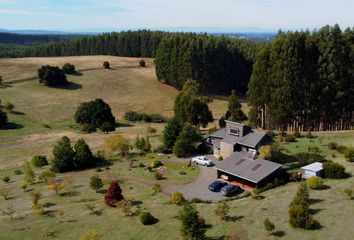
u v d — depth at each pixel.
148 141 71.12
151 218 38.88
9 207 45.06
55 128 93.50
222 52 138.75
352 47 80.56
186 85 116.50
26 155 69.00
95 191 49.62
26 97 115.50
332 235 32.81
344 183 44.94
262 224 36.06
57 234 37.53
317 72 82.06
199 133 76.31
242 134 62.62
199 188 50.22
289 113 83.44
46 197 48.09
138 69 156.00
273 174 49.31
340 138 71.69
